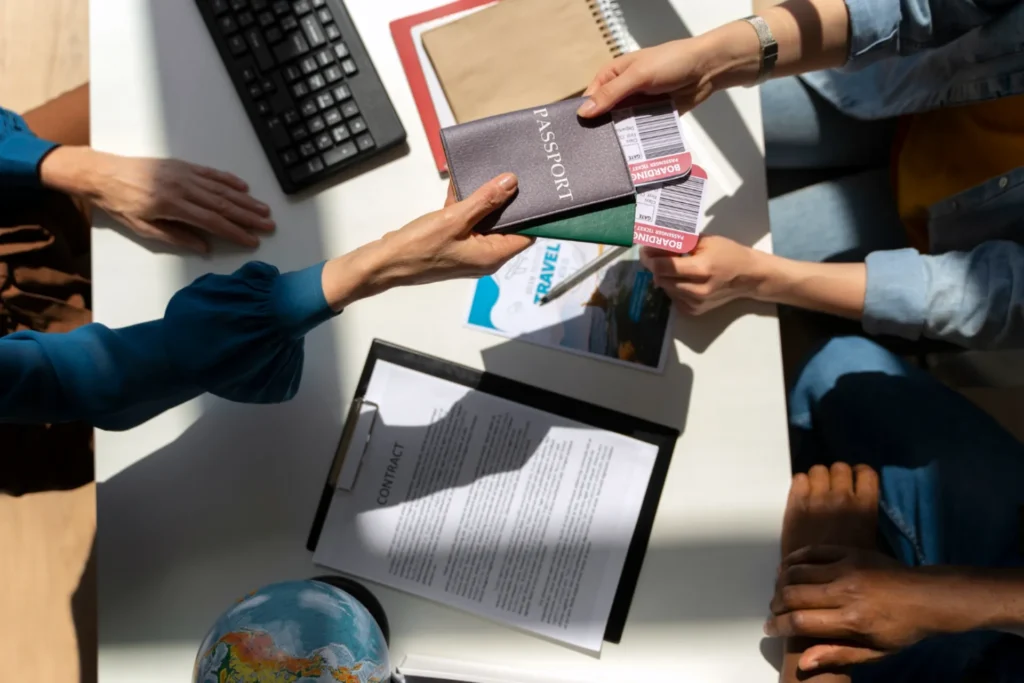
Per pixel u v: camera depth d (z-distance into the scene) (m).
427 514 0.73
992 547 0.82
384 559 0.73
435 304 0.74
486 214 0.54
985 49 0.72
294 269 0.75
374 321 0.74
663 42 0.75
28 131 0.82
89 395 0.62
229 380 0.62
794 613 0.67
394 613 0.72
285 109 0.74
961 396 0.88
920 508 0.84
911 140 0.90
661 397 0.73
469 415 0.73
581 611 0.71
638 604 0.71
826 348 0.92
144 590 0.73
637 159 0.62
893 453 0.86
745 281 0.71
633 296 0.73
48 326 0.87
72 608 1.04
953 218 0.86
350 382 0.74
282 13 0.74
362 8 0.76
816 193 0.99
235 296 0.60
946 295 0.75
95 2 0.76
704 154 0.75
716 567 0.71
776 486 0.72
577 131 0.58
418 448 0.73
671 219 0.63
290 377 0.67
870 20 0.69
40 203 0.84
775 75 0.72
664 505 0.72
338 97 0.74
